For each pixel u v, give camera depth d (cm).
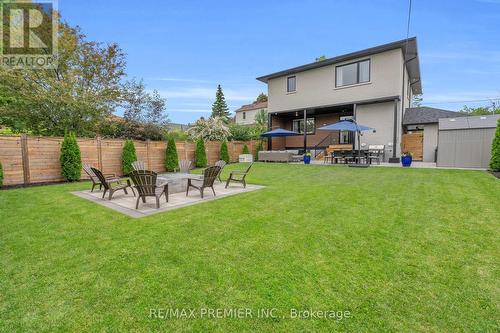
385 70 1431
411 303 227
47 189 778
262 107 3553
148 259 308
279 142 2094
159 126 1614
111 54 1420
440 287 248
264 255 316
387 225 411
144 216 480
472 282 256
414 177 873
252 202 577
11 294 241
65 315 214
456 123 1141
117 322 206
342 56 1541
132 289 249
